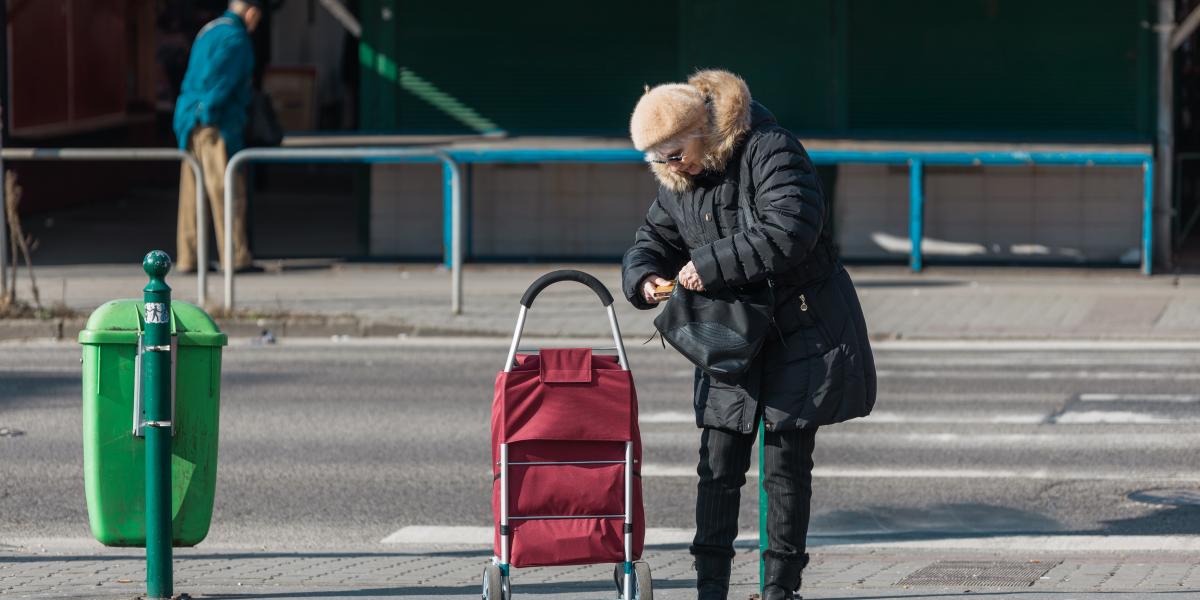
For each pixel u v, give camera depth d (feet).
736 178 56.59
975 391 131.75
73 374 139.44
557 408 58.29
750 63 223.51
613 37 225.35
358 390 131.85
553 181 223.92
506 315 171.53
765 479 58.90
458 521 89.45
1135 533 85.92
